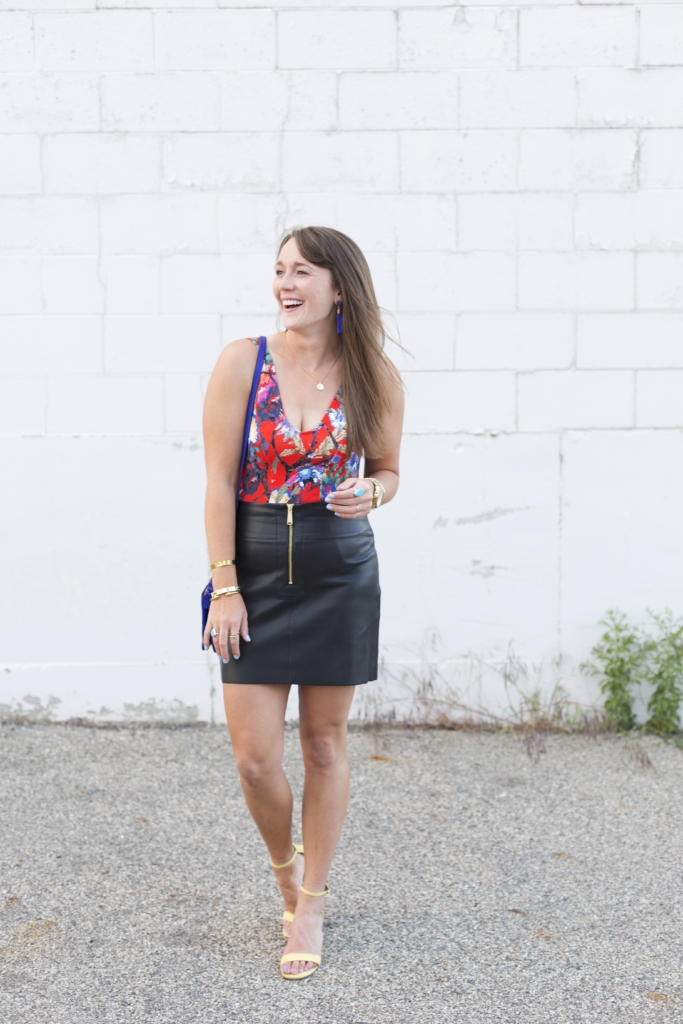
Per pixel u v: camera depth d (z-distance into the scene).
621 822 3.44
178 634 4.34
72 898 2.90
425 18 4.15
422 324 4.28
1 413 4.25
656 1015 2.35
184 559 4.32
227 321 4.26
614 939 2.69
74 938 2.68
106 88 4.15
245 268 4.25
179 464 4.28
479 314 4.28
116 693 4.35
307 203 4.23
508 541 4.35
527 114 4.20
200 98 4.17
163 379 4.27
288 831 2.67
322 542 2.51
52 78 4.14
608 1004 2.39
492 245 4.25
